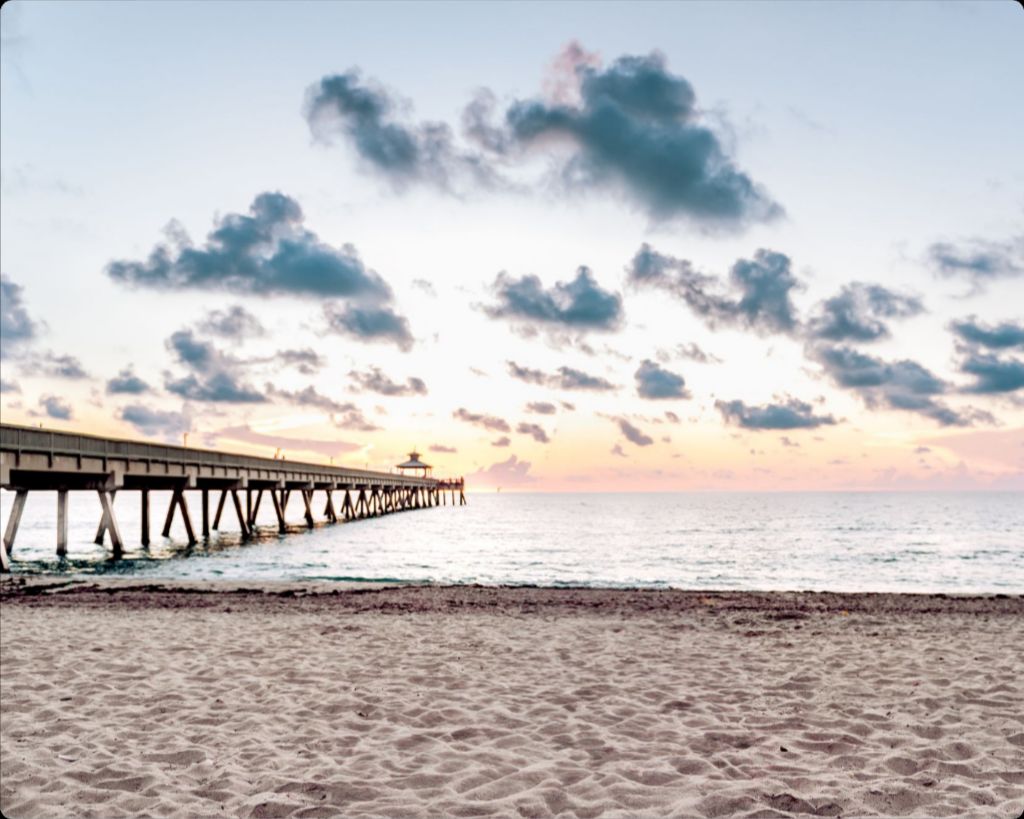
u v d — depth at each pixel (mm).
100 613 12664
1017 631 10797
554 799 4473
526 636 10234
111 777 4941
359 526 52375
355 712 6496
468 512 93938
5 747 5562
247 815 4320
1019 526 58250
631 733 5871
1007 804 4371
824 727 5988
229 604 13969
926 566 27938
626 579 23422
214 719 6285
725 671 8000
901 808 4332
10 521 24969
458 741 5703
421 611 13070
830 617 12422
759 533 49562
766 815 4207
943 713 6348
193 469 31000
